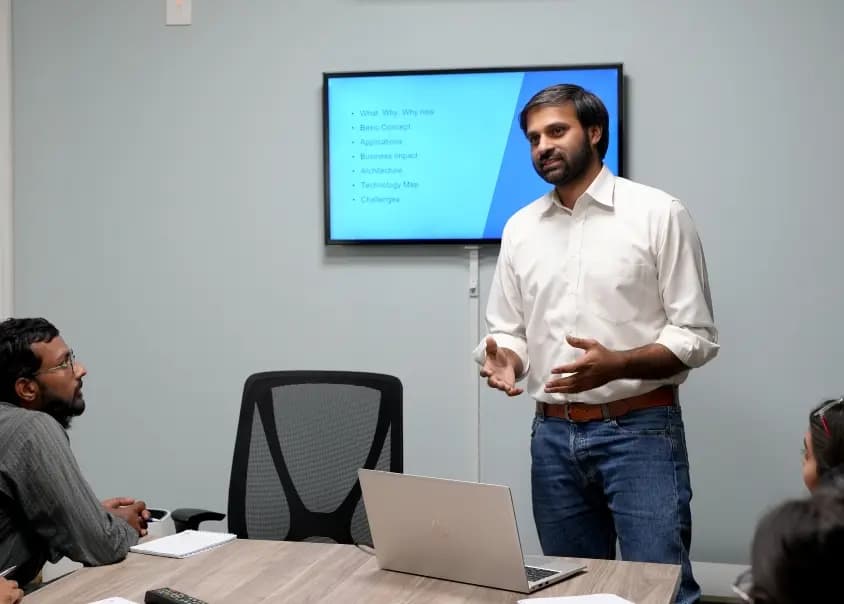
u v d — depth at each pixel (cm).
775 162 324
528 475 338
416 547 180
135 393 358
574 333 246
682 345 230
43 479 202
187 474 356
